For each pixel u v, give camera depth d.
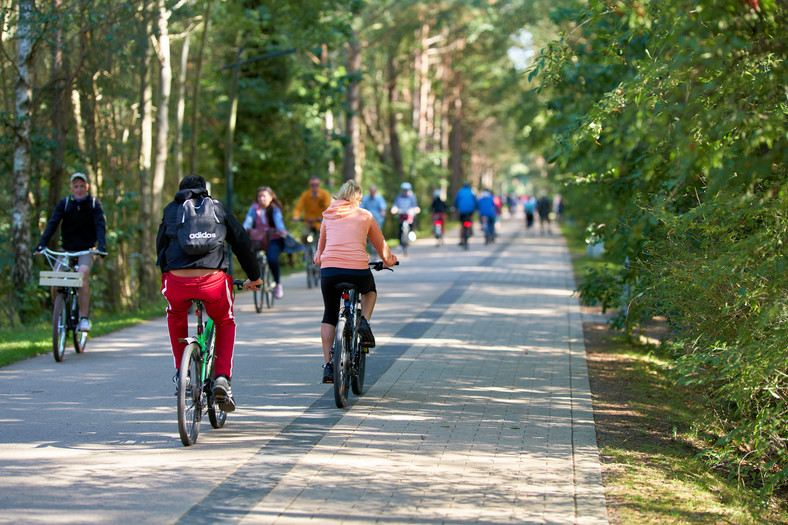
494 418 8.09
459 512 5.54
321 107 30.08
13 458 6.70
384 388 9.38
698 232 7.86
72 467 6.48
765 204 5.93
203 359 7.34
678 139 5.52
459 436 7.43
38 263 17.95
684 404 9.07
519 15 42.41
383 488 6.01
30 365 10.77
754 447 7.05
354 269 8.58
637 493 6.12
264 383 9.63
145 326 14.90
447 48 55.59
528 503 5.73
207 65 29.73
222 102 30.88
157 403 8.63
